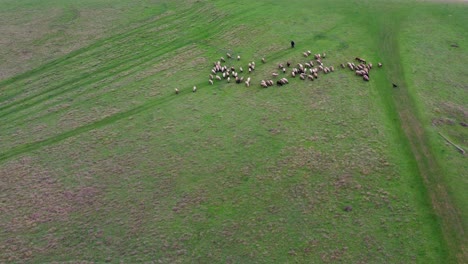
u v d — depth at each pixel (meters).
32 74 57.25
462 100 49.19
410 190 37.81
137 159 42.44
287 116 47.41
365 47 59.84
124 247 33.56
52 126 47.50
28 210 37.09
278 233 34.31
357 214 35.69
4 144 45.03
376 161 40.88
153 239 34.12
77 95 52.69
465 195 36.94
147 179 40.03
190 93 52.00
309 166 40.69
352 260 32.00
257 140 44.22
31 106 50.97
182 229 34.94
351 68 55.00
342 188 38.22
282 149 42.91
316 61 56.69
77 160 42.62
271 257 32.44
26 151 44.03
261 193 38.06
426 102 48.72
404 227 34.47
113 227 35.28
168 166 41.47
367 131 44.72
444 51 58.84
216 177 40.00
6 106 51.00
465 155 41.16
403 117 46.66
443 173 39.22
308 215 35.75
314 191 38.03
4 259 32.81
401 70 54.78
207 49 61.22
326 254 32.50
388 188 38.06
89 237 34.47
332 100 49.53
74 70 57.84
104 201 37.78
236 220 35.59
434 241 33.38
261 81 53.31
